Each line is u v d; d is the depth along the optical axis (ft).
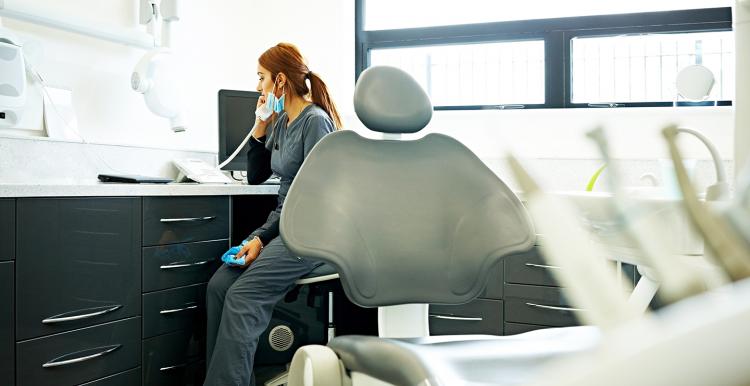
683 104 8.71
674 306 0.71
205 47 9.02
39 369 4.91
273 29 9.89
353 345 2.67
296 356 2.80
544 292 6.98
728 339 0.61
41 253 4.91
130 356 5.74
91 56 7.26
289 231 3.42
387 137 4.23
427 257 3.88
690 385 0.60
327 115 6.69
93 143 7.02
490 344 3.00
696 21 8.67
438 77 10.11
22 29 6.46
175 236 6.26
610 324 0.84
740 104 5.15
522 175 1.14
